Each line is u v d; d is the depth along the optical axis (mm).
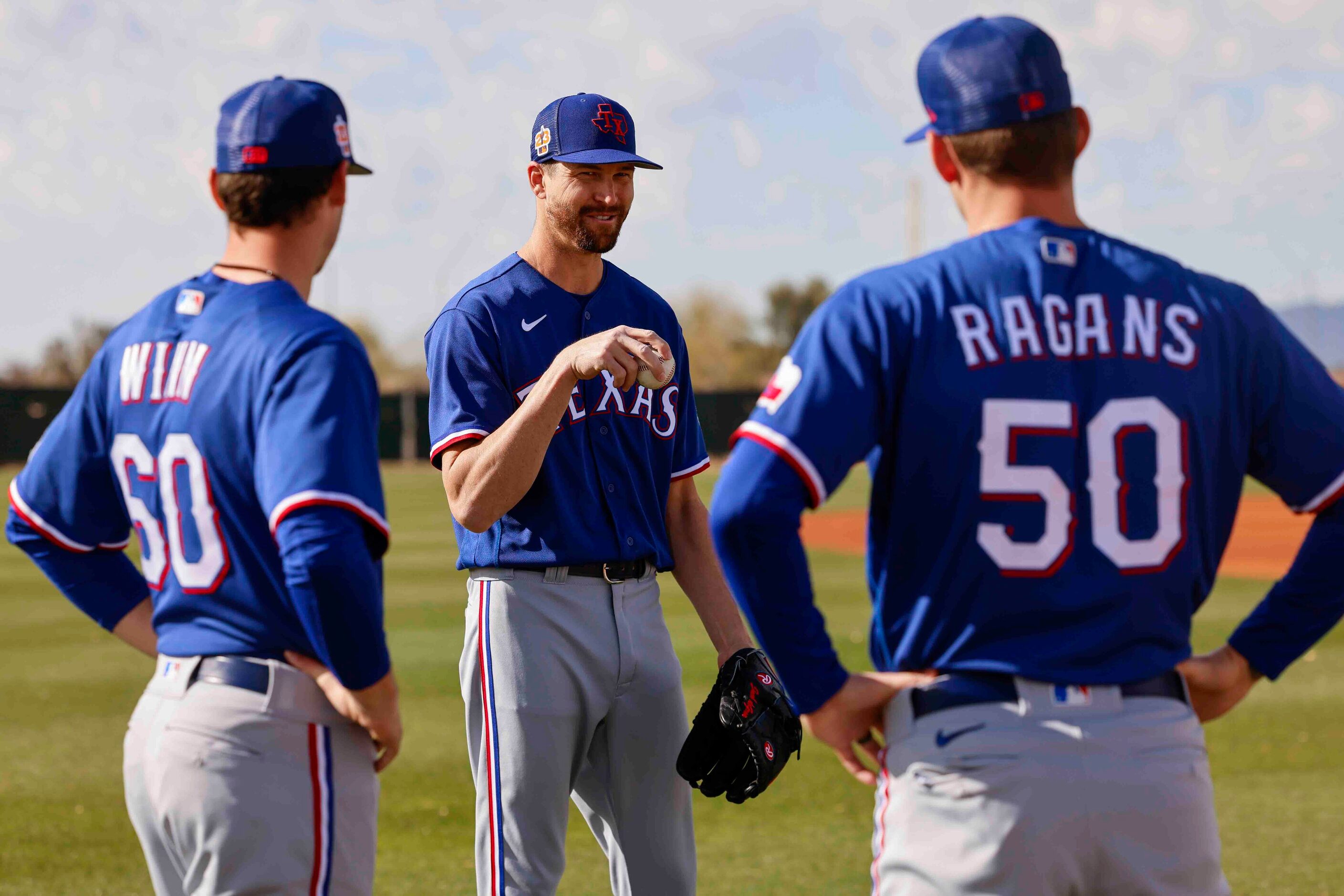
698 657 16312
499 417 5816
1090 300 3859
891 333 3789
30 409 88000
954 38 4074
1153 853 3709
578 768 5961
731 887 8133
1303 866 8367
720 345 148750
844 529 40219
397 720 4344
